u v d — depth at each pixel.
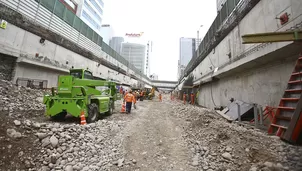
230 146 4.00
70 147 3.70
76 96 6.24
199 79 21.48
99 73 25.20
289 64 6.36
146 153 3.89
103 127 5.72
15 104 7.22
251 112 7.75
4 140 3.17
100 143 4.29
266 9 7.55
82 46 20.97
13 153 2.98
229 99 11.84
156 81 90.00
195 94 23.36
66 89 6.13
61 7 16.75
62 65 16.48
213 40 15.13
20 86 10.66
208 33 17.81
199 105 20.73
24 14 12.41
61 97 6.27
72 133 4.34
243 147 3.87
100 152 3.80
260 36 4.21
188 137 5.05
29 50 12.61
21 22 11.80
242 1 9.68
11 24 11.15
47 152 3.34
